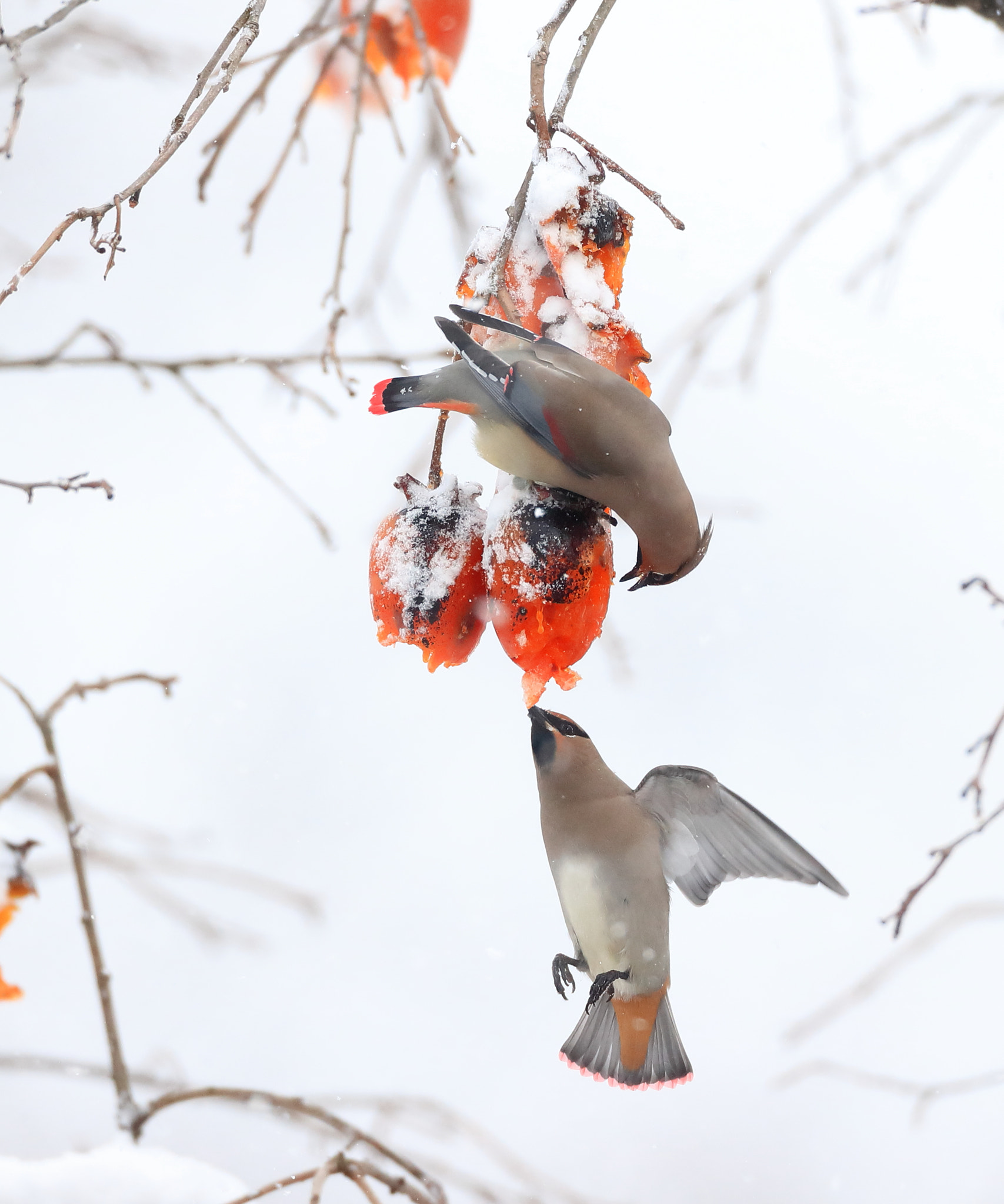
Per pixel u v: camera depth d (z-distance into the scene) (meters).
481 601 6.28
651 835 7.98
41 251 5.45
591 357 6.55
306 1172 6.26
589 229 6.45
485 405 6.15
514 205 6.47
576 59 6.45
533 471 6.12
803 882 7.91
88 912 6.96
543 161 6.43
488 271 6.64
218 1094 6.72
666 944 7.95
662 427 6.23
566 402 6.02
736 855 7.99
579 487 6.10
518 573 6.04
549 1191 8.55
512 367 6.14
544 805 8.09
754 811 7.95
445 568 6.22
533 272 6.61
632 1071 7.91
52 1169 5.98
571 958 8.18
